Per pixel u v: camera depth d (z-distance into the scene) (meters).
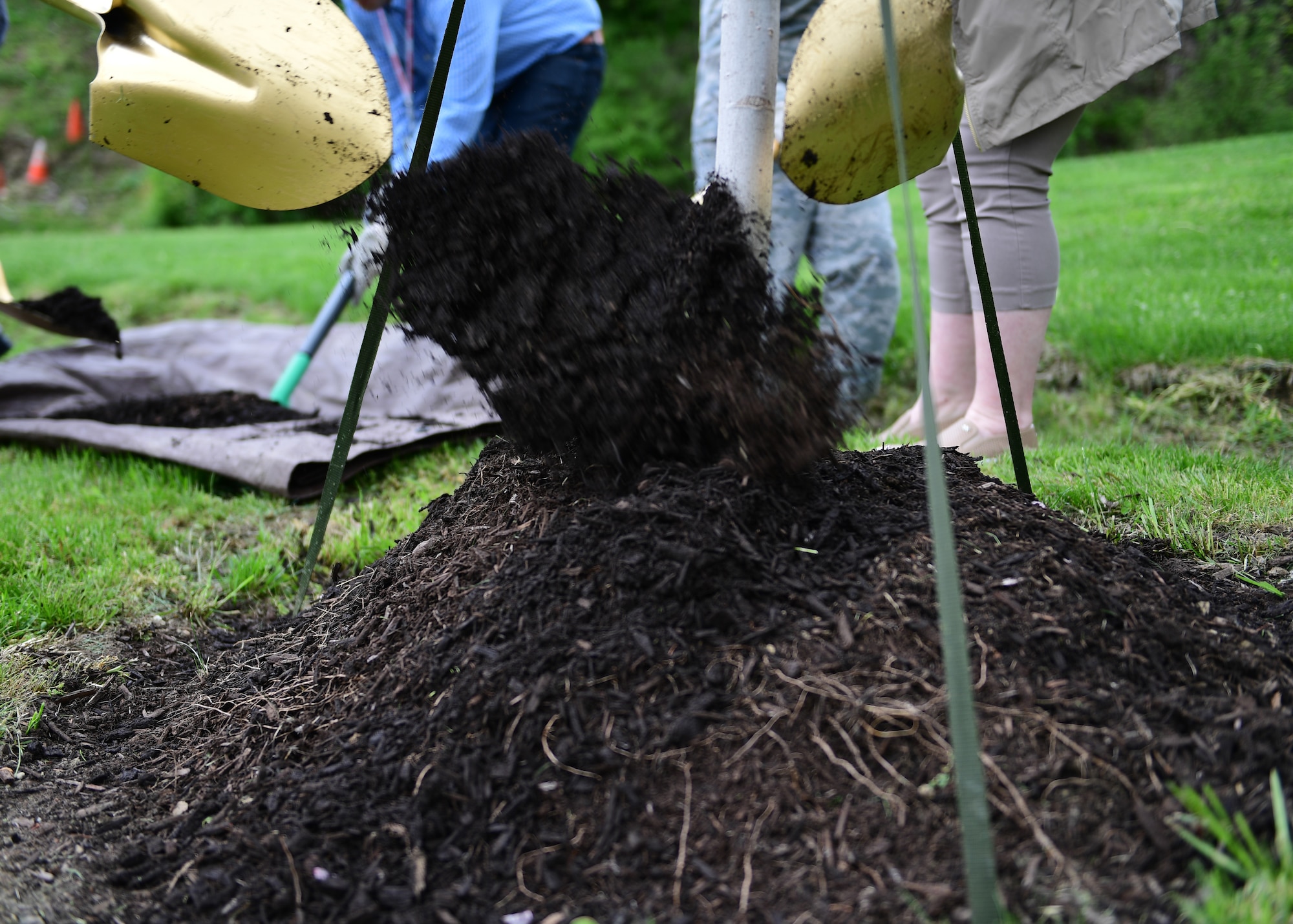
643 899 1.33
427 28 3.34
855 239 4.09
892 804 1.36
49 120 20.88
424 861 1.44
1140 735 1.42
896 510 1.88
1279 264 5.30
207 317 7.12
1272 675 1.61
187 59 1.70
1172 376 3.96
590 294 1.77
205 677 2.24
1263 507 2.55
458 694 1.62
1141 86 16.55
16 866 1.58
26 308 3.62
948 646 1.14
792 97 1.92
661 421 1.79
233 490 3.64
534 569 1.76
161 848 1.61
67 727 2.06
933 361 3.50
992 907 1.06
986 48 2.77
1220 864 1.22
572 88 3.97
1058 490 2.76
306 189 1.79
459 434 3.90
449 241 1.81
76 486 3.41
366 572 2.29
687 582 1.63
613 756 1.48
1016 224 2.94
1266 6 15.29
